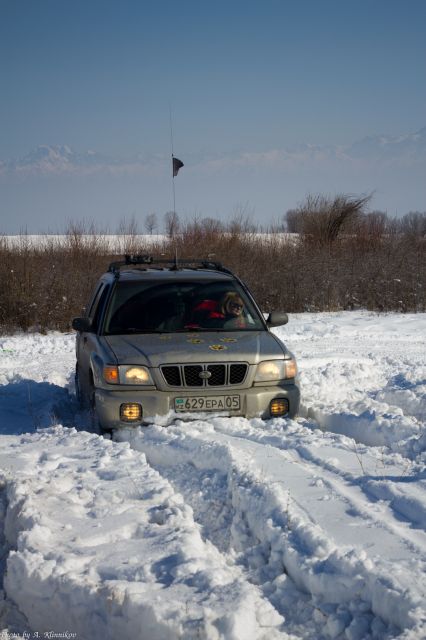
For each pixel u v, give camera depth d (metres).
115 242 23.02
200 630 3.33
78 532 4.54
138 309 8.15
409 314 18.72
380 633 3.46
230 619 3.39
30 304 17.02
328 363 12.05
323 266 20.89
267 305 19.44
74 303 17.44
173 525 4.69
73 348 14.33
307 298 19.83
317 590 3.88
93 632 3.64
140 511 4.92
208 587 3.73
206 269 9.10
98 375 7.41
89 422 8.14
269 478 5.46
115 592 3.65
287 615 3.79
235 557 4.48
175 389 7.25
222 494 5.50
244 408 7.32
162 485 5.43
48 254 20.34
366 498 5.08
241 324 8.16
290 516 4.59
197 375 7.30
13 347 14.45
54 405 8.94
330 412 7.84
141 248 22.22
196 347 7.47
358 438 7.28
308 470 5.66
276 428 7.09
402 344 14.39
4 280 17.59
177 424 7.18
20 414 8.77
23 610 3.95
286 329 16.22
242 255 21.77
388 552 4.14
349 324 16.98
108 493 5.25
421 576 3.76
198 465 6.17
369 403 8.12
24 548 4.30
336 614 3.63
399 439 6.84
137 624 3.50
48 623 3.84
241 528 4.86
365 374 10.43
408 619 3.39
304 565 4.01
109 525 4.64
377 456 6.10
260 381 7.43
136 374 7.25
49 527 4.59
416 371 10.23
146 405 7.18
